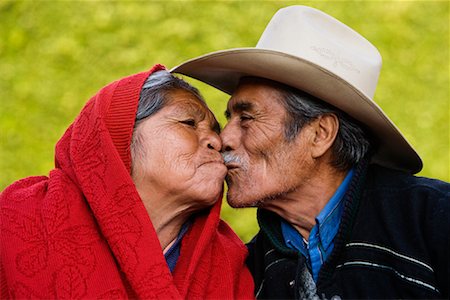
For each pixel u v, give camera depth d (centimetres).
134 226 261
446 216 273
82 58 641
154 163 273
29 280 259
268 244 309
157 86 282
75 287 255
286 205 297
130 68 629
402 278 271
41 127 614
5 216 273
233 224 547
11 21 677
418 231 274
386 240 280
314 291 284
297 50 294
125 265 258
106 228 262
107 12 662
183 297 264
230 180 295
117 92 279
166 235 284
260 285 304
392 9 691
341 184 296
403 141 298
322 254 294
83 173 270
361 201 290
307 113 289
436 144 624
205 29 645
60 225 263
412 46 677
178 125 279
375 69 305
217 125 296
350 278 280
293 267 292
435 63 672
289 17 300
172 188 273
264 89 292
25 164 593
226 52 285
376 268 278
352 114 292
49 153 598
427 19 697
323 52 294
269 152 290
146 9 658
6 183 587
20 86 633
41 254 262
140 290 255
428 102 646
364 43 311
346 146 295
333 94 284
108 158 268
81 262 259
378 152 320
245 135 293
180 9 657
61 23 666
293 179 290
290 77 284
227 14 655
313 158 292
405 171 326
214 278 280
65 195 270
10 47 662
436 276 270
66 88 629
